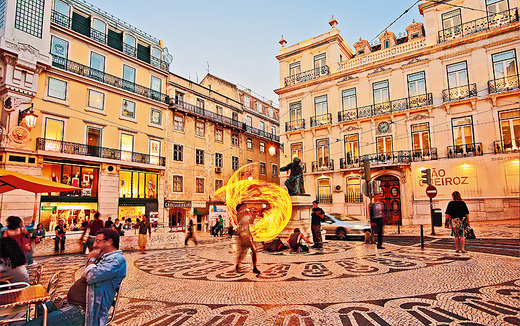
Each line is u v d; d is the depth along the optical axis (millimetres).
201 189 29688
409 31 24438
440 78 21344
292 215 11977
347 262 7531
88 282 2863
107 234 3172
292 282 5750
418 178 20891
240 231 6969
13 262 3621
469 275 5711
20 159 18000
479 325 3510
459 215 8422
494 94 19016
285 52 28984
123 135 23938
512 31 19047
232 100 35156
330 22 26500
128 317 4145
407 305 4266
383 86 23750
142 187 24688
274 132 42531
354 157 24359
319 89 26594
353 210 23781
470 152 19797
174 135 27797
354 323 3697
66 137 20375
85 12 22484
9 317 3338
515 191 17875
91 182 21641
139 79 25609
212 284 5863
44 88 19531
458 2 21094
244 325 3760
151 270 7656
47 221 19125
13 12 18156
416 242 11578
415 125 22047
